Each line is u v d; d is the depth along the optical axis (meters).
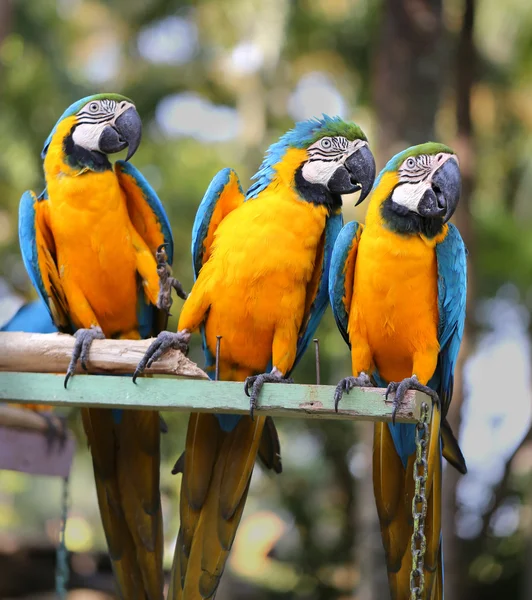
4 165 16.67
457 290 5.84
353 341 5.89
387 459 5.82
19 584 14.48
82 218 6.21
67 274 6.32
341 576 15.61
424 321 5.78
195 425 5.83
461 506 15.10
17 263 16.69
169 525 14.91
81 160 6.26
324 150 6.10
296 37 16.20
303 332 6.14
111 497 6.15
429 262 5.75
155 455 6.20
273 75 16.86
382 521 5.77
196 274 6.20
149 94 16.62
